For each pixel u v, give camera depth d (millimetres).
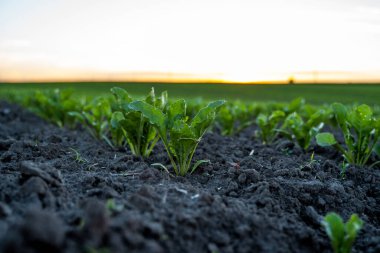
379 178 630
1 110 1579
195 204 408
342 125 679
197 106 1268
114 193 424
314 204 514
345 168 653
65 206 384
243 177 544
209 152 730
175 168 568
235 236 374
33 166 446
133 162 613
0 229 304
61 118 1123
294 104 1044
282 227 408
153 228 333
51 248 282
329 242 421
